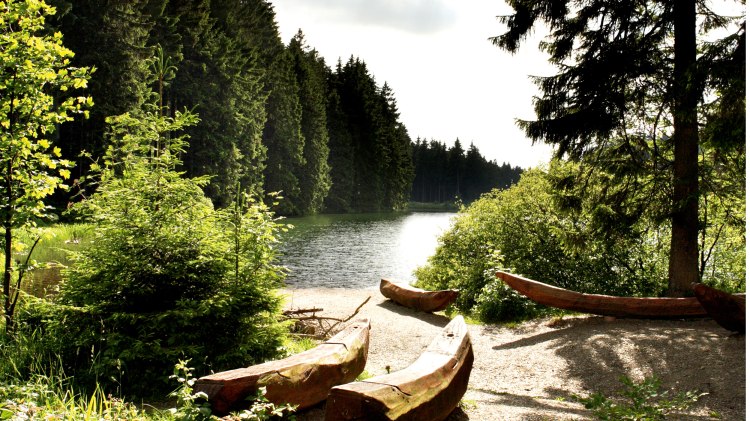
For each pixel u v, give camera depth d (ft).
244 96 149.38
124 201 21.39
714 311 26.63
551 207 46.65
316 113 208.13
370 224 166.81
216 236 22.31
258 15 206.28
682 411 18.16
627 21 35.60
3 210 20.61
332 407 13.24
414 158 434.71
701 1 35.68
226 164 136.56
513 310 38.01
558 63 39.34
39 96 21.47
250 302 21.66
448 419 16.93
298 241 106.32
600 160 38.17
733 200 36.24
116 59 97.91
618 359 25.21
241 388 14.55
